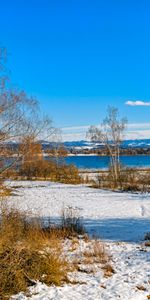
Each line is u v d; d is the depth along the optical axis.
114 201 25.48
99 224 16.53
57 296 7.11
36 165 46.19
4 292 7.04
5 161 22.25
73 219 14.95
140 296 7.46
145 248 11.95
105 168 68.25
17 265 7.73
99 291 7.63
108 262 10.14
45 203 24.05
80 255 10.62
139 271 9.30
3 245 8.30
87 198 27.36
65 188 35.31
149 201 25.41
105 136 42.84
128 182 37.62
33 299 6.89
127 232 14.73
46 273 8.12
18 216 12.02
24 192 30.61
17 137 22.36
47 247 10.34
